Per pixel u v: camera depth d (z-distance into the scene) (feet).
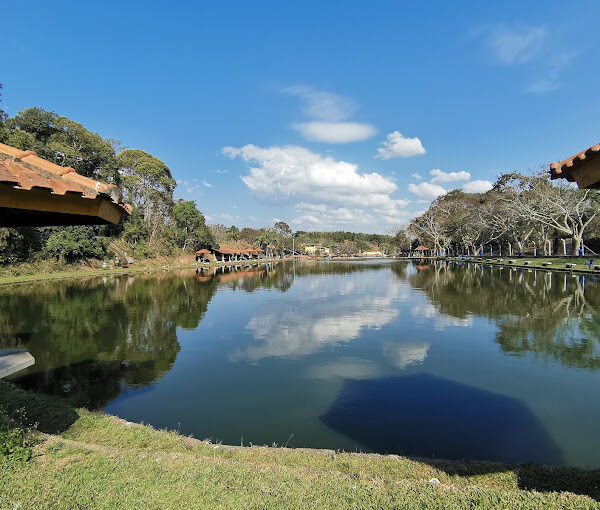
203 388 24.99
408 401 22.45
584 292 62.23
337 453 15.62
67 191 10.46
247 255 283.79
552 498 9.68
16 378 26.99
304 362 30.35
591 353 30.50
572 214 129.59
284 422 20.11
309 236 431.02
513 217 150.51
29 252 110.22
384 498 10.00
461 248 242.99
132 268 149.48
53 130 120.16
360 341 36.40
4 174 9.04
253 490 10.34
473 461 14.83
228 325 44.83
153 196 195.11
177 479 10.66
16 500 8.80
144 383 26.02
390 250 368.07
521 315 45.85
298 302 63.10
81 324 45.01
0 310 53.98
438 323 43.42
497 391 23.50
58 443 12.73
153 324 45.42
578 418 19.69
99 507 8.78
